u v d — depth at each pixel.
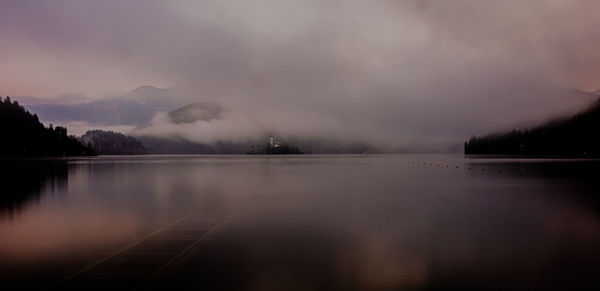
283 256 16.48
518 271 14.40
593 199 33.47
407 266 15.04
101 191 43.31
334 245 18.22
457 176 65.81
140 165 122.69
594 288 12.73
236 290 12.70
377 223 23.41
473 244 18.20
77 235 20.67
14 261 15.95
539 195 36.66
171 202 34.00
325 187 48.16
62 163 127.69
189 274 14.25
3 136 182.88
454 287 12.89
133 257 16.44
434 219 24.61
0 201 35.03
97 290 12.73
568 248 17.38
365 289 12.73
